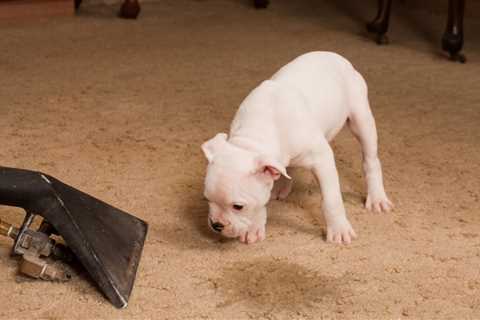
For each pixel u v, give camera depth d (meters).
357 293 1.27
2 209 1.51
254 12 3.38
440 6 3.36
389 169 1.77
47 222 1.32
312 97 1.43
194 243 1.41
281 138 1.35
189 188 1.65
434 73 2.56
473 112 2.18
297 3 3.54
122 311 1.20
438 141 1.95
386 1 2.86
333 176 1.40
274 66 2.60
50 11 3.18
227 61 2.65
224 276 1.30
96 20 3.16
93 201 1.35
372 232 1.48
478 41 2.95
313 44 2.89
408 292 1.28
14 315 1.18
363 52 2.79
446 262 1.37
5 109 2.09
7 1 3.08
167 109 2.15
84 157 1.79
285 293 1.26
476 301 1.26
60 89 2.28
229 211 1.28
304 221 1.52
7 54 2.62
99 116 2.07
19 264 1.30
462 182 1.71
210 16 3.30
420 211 1.57
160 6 3.46
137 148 1.86
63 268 1.31
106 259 1.25
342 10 3.42
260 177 1.28
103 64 2.56
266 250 1.40
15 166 1.72
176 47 2.80
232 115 2.12
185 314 1.20
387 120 2.10
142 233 1.41
